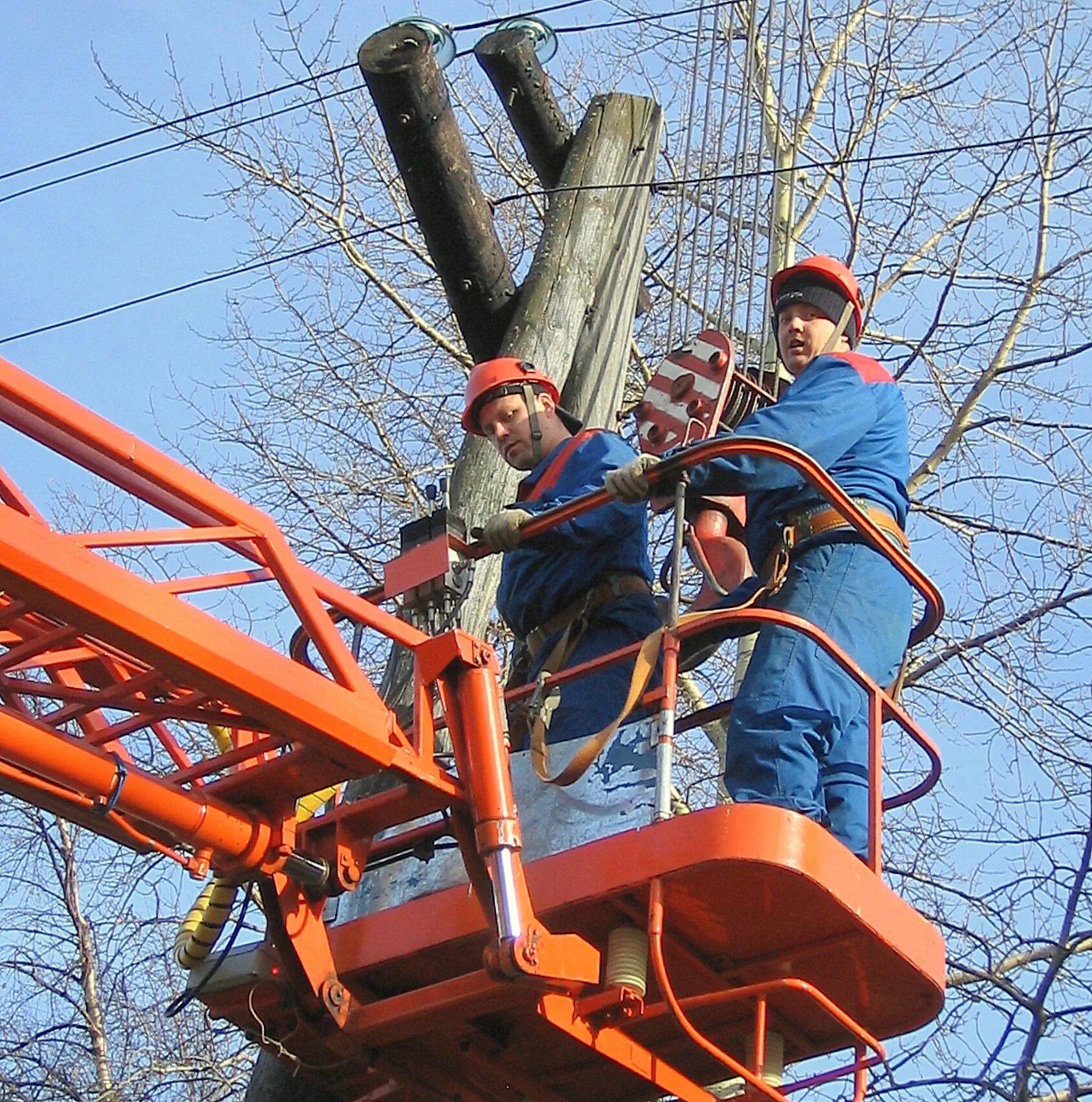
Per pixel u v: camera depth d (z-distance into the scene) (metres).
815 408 5.69
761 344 8.36
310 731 4.80
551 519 5.63
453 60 7.90
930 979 5.36
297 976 5.28
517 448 6.40
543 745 5.39
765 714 5.40
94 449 4.70
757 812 4.93
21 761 4.76
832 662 5.47
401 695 6.72
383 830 5.36
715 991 5.45
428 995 5.21
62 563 4.39
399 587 5.51
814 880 4.91
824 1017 5.59
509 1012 5.43
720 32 9.31
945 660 9.77
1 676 5.00
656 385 7.04
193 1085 9.20
